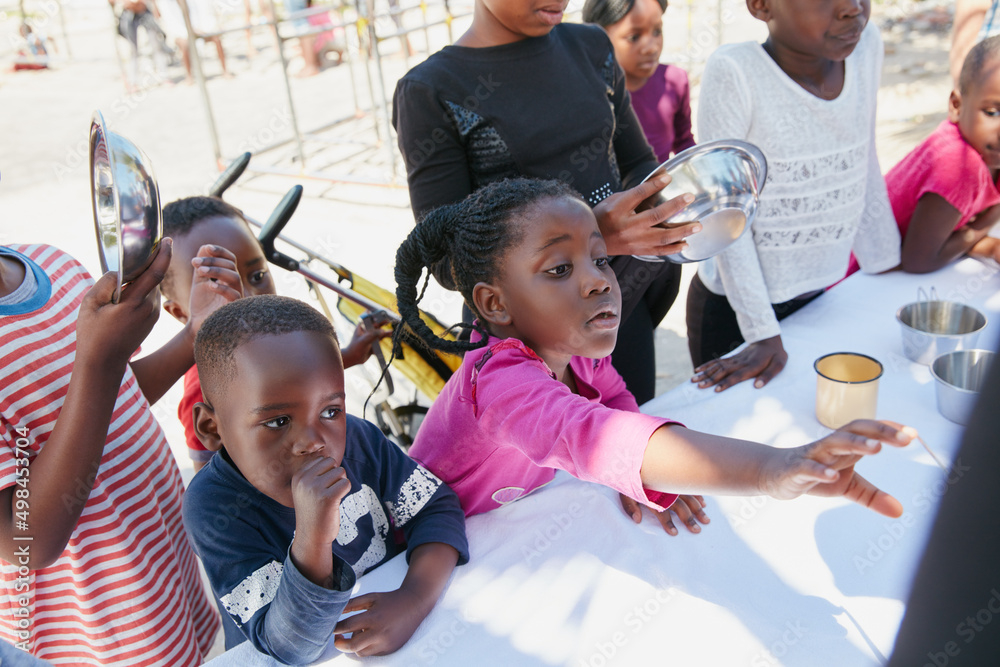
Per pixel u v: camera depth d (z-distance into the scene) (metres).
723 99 1.75
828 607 1.08
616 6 2.97
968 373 1.49
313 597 0.94
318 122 7.08
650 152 2.11
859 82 1.81
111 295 1.04
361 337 1.81
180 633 1.49
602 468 0.98
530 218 1.12
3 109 8.17
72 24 13.01
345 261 4.34
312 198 5.57
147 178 1.00
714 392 1.65
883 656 1.00
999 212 2.07
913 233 2.05
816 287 1.98
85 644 1.41
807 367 1.71
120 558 1.36
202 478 1.12
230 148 6.46
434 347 1.32
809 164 1.79
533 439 1.07
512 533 1.27
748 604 1.10
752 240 1.82
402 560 1.22
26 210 5.48
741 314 1.75
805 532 1.22
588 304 1.13
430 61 1.68
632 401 1.60
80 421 1.09
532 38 1.69
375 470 1.24
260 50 10.19
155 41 9.20
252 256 1.72
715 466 0.89
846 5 1.57
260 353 1.01
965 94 1.90
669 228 1.21
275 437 1.03
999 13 2.65
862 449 0.75
